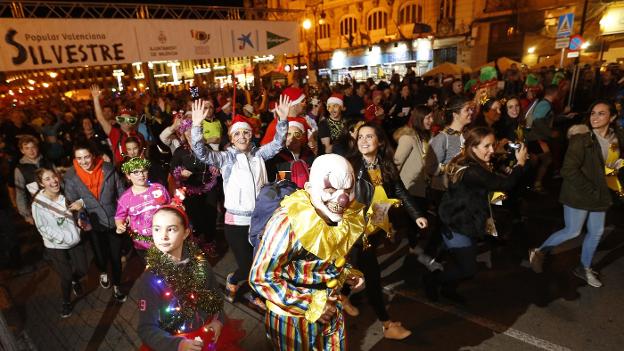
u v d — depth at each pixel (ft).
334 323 6.89
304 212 5.90
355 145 10.23
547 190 21.50
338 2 101.65
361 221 6.53
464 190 10.03
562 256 14.25
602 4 66.03
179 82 123.13
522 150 9.68
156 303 6.31
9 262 15.99
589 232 11.94
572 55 31.12
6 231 15.78
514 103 16.31
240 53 26.55
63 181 12.46
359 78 103.35
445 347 10.00
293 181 9.16
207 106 14.99
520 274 13.26
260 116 28.96
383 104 32.91
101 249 12.96
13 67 18.49
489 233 10.15
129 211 11.03
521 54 76.74
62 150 26.37
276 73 70.85
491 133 9.70
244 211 10.73
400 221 18.57
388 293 12.63
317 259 6.20
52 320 12.09
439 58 87.40
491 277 13.23
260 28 27.04
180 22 23.53
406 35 91.50
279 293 5.99
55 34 19.48
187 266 6.72
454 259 11.00
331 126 17.11
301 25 109.60
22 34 18.60
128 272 15.14
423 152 13.71
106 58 21.26
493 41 79.82
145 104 31.09
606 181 11.59
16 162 23.06
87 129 24.11
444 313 11.41
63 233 11.92
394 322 10.23
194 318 6.63
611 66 52.29
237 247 11.02
